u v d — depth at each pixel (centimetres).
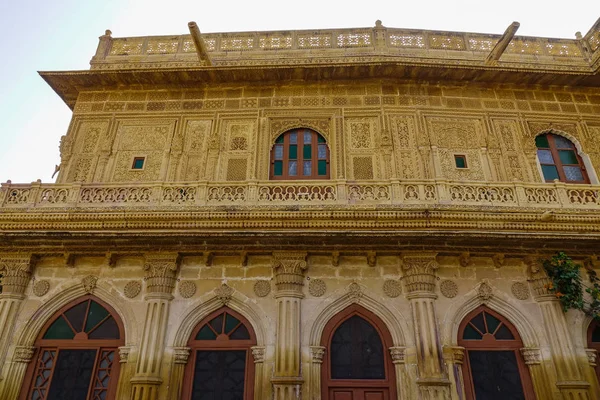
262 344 722
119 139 973
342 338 746
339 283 772
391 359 722
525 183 819
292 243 754
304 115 990
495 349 736
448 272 781
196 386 712
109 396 699
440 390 665
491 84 1021
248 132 975
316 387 691
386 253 779
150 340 709
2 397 683
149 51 1076
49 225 754
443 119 984
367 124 975
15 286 754
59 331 755
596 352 730
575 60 1072
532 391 705
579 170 962
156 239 749
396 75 997
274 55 1055
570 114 1011
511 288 774
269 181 821
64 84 1017
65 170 933
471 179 915
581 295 734
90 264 795
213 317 764
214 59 1043
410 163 926
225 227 746
